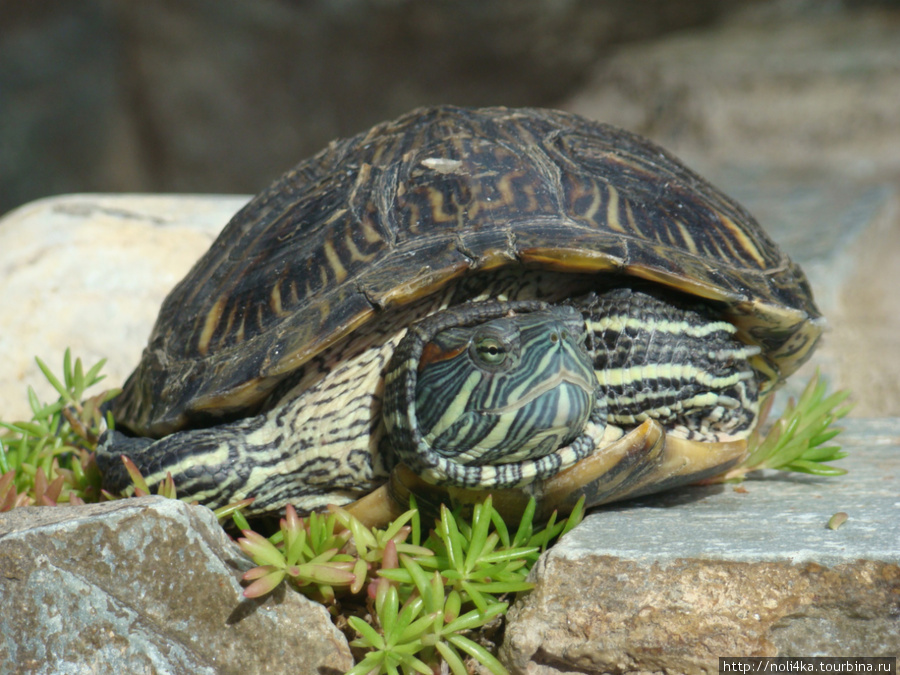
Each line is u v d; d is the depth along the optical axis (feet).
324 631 9.30
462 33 58.80
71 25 53.31
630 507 11.03
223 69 57.36
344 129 59.77
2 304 17.88
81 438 13.99
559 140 12.26
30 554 8.54
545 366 9.18
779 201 33.22
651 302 10.31
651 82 50.26
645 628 8.79
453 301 10.77
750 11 59.72
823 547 8.79
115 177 54.19
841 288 23.12
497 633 9.87
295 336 10.21
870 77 43.62
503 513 10.35
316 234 11.44
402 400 9.75
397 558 9.53
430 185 11.28
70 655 8.55
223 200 22.12
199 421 11.34
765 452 11.83
